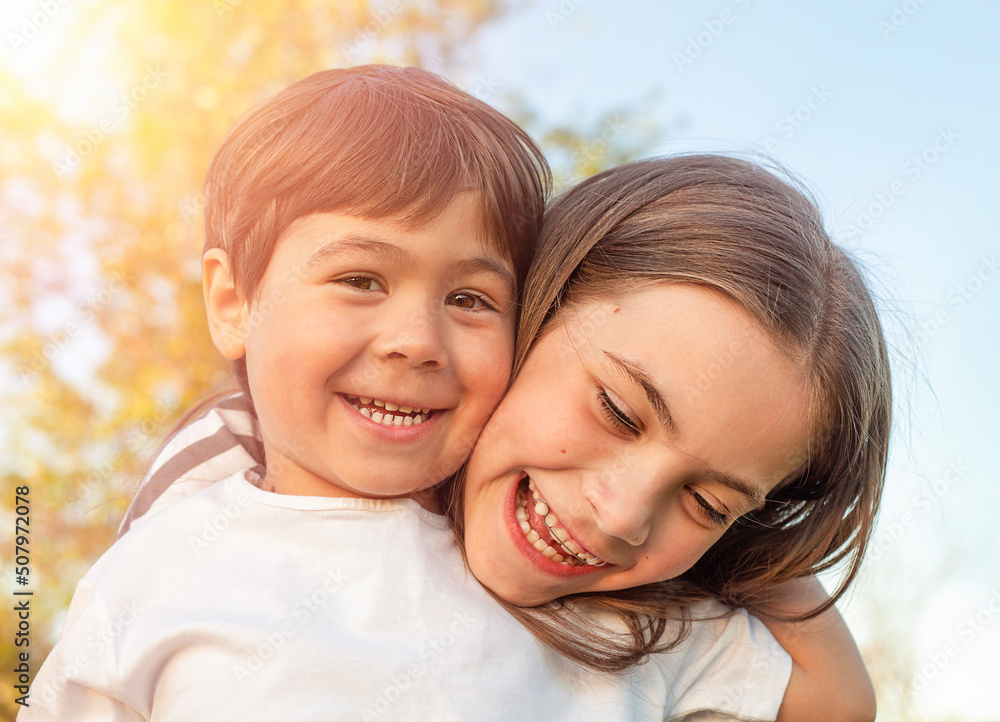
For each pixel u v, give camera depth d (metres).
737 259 1.34
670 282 1.35
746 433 1.31
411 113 1.42
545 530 1.43
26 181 3.98
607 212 1.46
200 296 4.18
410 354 1.31
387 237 1.31
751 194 1.47
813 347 1.37
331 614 1.33
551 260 1.48
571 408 1.34
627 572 1.42
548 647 1.42
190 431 1.84
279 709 1.24
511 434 1.38
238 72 4.34
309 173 1.37
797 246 1.41
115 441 3.81
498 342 1.42
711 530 1.41
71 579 3.66
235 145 1.53
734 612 1.69
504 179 1.44
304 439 1.40
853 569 1.67
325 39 4.46
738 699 1.60
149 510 1.69
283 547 1.39
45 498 3.75
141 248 4.14
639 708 1.45
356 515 1.41
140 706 1.35
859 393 1.46
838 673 1.72
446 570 1.41
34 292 4.00
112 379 4.01
